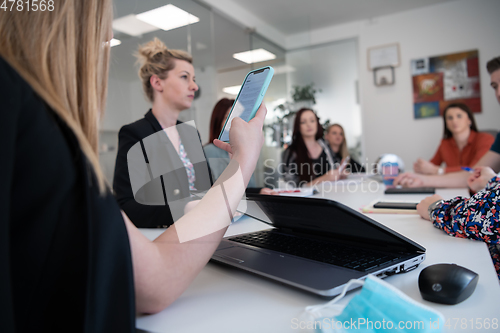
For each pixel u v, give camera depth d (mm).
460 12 4621
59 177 294
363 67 5230
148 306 395
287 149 3043
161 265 393
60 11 323
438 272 425
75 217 304
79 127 321
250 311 416
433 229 817
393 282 489
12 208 281
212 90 4270
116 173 1279
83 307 298
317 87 5578
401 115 5008
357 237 579
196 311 423
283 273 480
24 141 279
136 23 3135
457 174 1713
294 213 601
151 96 1728
